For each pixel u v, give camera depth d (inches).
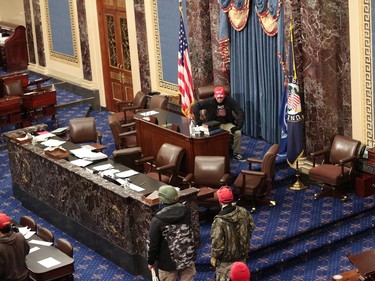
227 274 339.3
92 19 637.9
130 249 393.1
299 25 463.8
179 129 472.4
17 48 745.0
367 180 447.5
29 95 596.7
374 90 441.7
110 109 655.8
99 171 420.5
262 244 404.2
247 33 508.1
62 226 448.5
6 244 331.9
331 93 459.2
